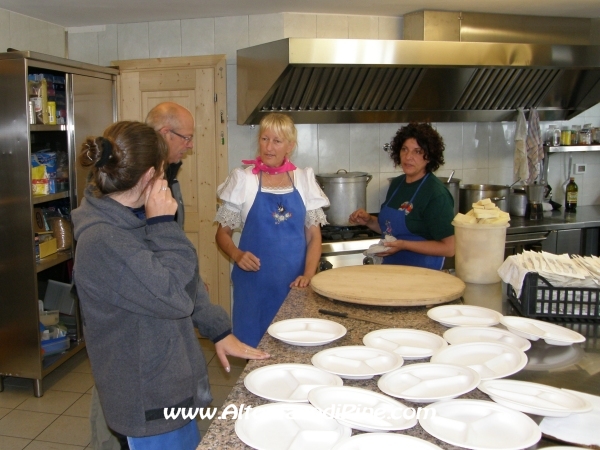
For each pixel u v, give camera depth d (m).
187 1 3.31
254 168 2.38
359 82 3.43
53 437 2.72
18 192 2.95
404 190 2.67
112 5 3.37
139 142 1.24
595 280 1.57
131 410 1.31
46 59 2.99
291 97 3.50
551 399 1.07
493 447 0.91
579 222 3.92
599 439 0.96
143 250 1.24
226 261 4.03
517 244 3.78
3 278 3.03
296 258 2.38
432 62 3.19
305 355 1.35
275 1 3.35
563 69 3.61
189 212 4.04
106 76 3.65
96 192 1.29
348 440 0.91
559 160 4.54
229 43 3.82
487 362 1.25
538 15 3.77
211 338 1.63
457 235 2.03
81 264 1.24
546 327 1.48
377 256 2.66
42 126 3.08
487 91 3.77
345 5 3.48
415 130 2.56
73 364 3.55
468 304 1.77
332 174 3.68
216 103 3.88
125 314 1.28
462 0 3.34
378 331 1.45
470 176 4.33
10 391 3.19
